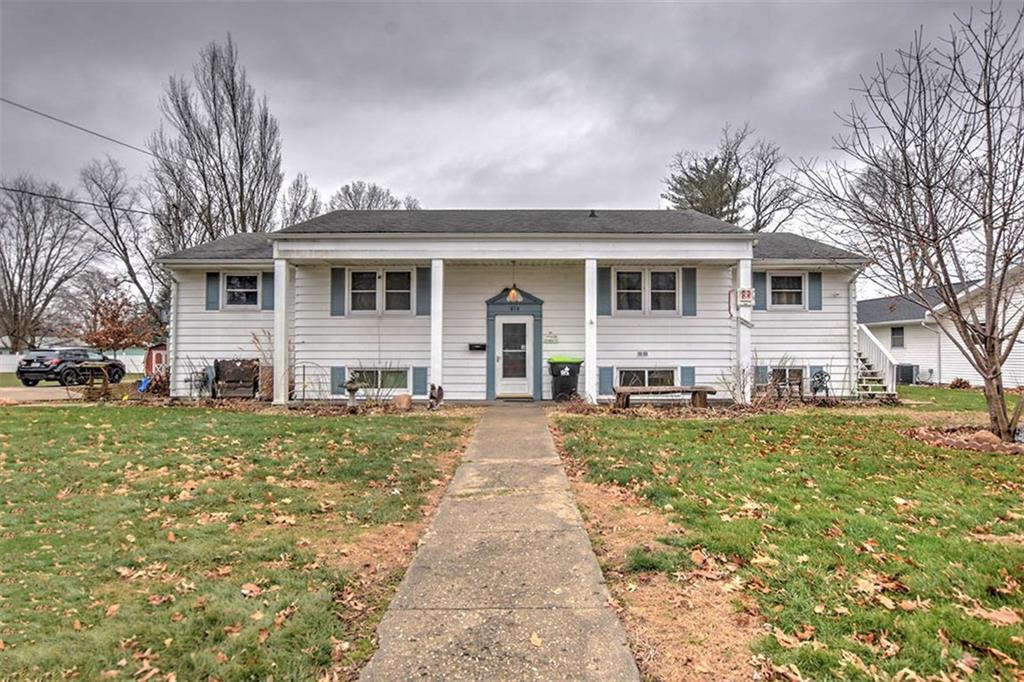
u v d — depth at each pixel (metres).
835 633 2.77
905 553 3.72
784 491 5.20
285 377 12.27
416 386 13.45
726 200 31.38
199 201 24.23
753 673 2.49
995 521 4.37
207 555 3.87
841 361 13.94
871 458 6.50
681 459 6.47
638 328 13.49
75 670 2.52
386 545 4.18
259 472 6.03
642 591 3.34
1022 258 7.81
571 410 11.11
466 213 14.81
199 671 2.51
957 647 2.63
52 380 22.45
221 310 14.12
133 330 19.92
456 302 13.65
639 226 12.78
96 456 6.59
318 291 13.55
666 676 2.49
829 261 13.29
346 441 7.59
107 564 3.71
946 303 8.11
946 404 12.61
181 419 9.38
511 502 5.20
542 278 13.63
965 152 7.72
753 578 3.40
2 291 37.38
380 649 2.74
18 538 4.16
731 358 13.51
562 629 2.91
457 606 3.18
